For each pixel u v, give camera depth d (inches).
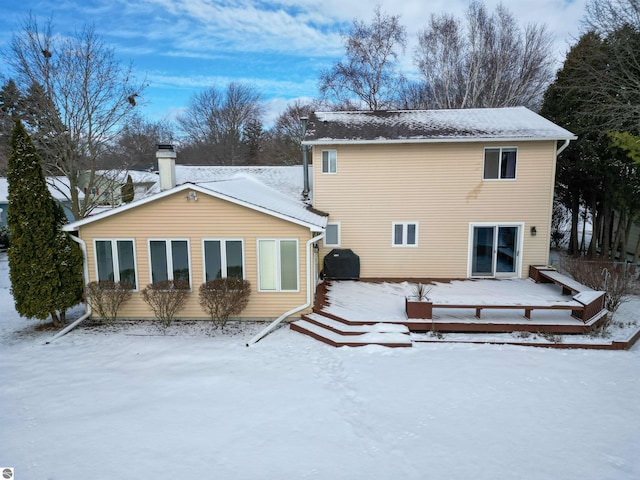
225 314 406.0
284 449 208.1
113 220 426.9
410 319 387.5
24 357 344.8
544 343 354.3
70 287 418.3
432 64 1115.9
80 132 756.0
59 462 196.5
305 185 595.2
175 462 196.7
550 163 524.7
